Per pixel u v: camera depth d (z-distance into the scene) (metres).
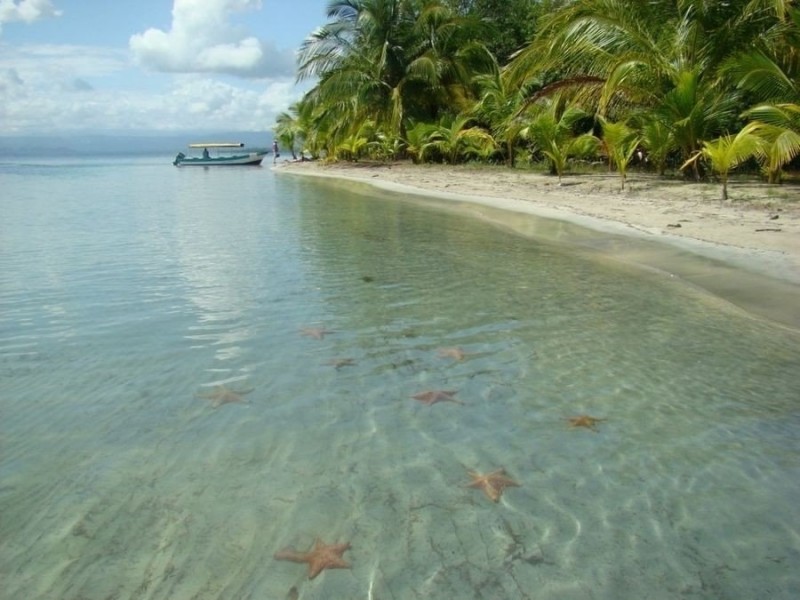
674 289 7.88
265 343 6.05
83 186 29.52
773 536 3.14
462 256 10.27
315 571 2.84
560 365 5.45
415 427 4.34
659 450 3.99
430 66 30.92
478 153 29.28
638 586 2.81
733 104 17.25
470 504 3.43
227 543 3.11
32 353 5.79
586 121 24.86
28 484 3.61
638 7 18.36
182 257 10.44
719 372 5.23
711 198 14.95
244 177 36.19
